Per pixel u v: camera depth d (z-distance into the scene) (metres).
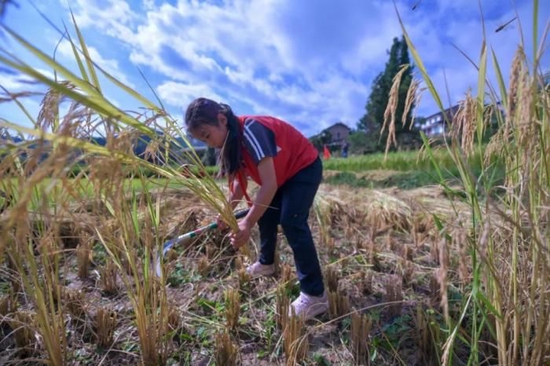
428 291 1.94
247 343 1.52
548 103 0.95
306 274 1.69
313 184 1.74
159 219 1.44
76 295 1.64
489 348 1.34
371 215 3.37
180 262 2.25
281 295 1.70
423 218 3.13
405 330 1.54
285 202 1.72
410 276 2.06
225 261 2.34
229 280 2.08
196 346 1.47
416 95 1.11
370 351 1.42
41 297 1.14
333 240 2.68
